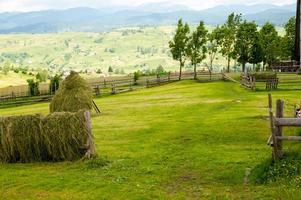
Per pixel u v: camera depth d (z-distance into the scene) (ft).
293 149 55.42
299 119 52.24
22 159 70.49
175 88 224.94
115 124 109.19
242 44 313.94
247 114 105.91
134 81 283.38
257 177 52.26
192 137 82.53
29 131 69.77
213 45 314.96
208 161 63.16
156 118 114.52
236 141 76.89
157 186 53.31
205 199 47.57
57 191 53.98
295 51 236.02
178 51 286.87
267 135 79.66
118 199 49.39
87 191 53.01
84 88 119.03
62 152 68.74
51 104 118.73
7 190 55.67
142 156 69.31
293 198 43.96
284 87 182.19
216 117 105.19
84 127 67.97
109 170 61.82
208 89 194.70
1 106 224.12
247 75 209.05
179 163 63.46
